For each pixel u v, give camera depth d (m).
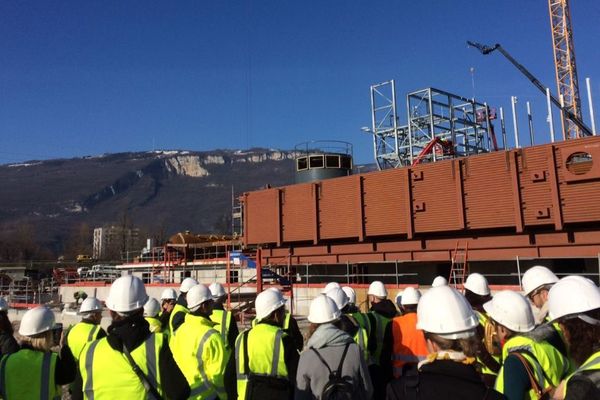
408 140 45.12
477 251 21.31
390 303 7.13
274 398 5.24
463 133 45.59
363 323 6.51
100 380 4.39
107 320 22.38
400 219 22.80
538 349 4.08
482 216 20.55
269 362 5.36
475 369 3.24
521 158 19.89
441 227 21.55
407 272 25.45
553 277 5.45
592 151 18.23
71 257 131.50
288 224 26.64
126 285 4.60
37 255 133.25
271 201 27.50
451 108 44.06
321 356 4.89
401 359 6.13
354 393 4.73
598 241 18.67
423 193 22.22
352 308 7.48
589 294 3.63
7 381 4.88
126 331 4.46
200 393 5.90
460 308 3.38
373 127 47.97
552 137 29.20
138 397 4.34
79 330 7.21
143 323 4.59
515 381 3.92
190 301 6.32
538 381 3.92
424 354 6.05
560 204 18.84
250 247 28.88
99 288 41.84
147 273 44.06
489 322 5.47
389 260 23.66
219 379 5.93
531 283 5.52
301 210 26.19
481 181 20.73
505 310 4.48
